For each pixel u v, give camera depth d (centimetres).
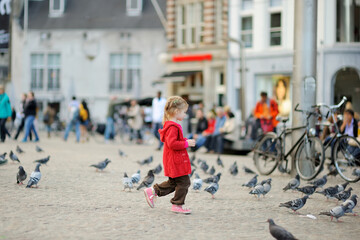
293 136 1165
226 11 3494
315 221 694
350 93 2859
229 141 1947
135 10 4591
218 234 593
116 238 554
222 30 3538
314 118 1144
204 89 3575
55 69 4700
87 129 2862
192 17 3709
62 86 4669
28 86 4722
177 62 3725
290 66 3050
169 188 720
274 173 1270
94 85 4612
